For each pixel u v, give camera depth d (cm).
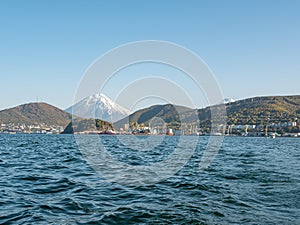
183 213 921
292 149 4288
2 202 1028
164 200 1077
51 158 2456
